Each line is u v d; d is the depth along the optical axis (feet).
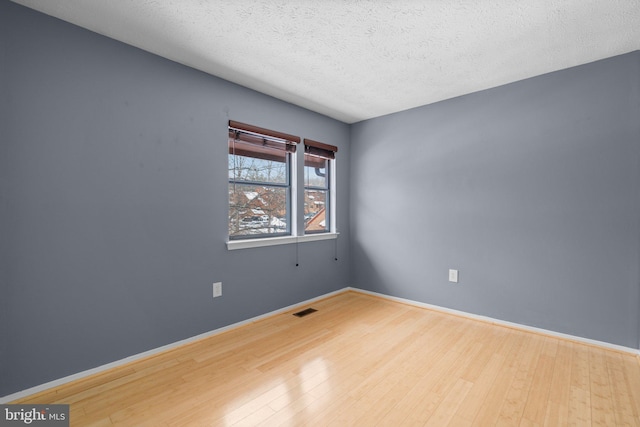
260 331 9.08
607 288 7.82
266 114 10.12
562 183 8.45
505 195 9.41
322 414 5.38
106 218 6.79
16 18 5.72
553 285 8.60
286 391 6.06
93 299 6.62
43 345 6.01
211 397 5.87
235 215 9.56
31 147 5.87
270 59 7.86
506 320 9.41
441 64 8.13
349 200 13.56
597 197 7.95
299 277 11.31
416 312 10.77
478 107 9.93
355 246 13.47
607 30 6.53
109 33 6.68
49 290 6.07
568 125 8.34
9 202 5.65
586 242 8.11
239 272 9.37
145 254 7.38
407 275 11.72
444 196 10.71
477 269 9.98
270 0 5.57
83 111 6.48
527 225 9.02
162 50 7.40
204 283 8.52
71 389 6.12
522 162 9.09
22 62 5.78
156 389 6.13
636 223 7.47
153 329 7.53
